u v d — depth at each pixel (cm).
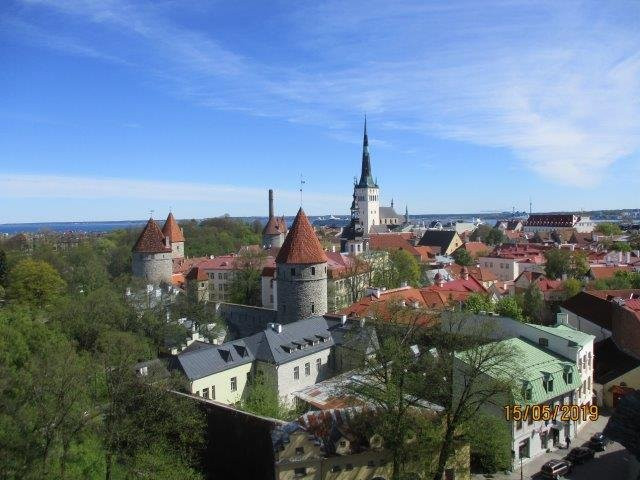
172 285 10031
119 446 3922
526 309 8381
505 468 4603
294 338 6384
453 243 19075
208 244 19338
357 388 4275
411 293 8862
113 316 6475
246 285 11281
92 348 5928
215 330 7862
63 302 6744
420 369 4500
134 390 4053
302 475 3950
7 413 3484
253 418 4262
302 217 7862
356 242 14012
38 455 3450
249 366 6053
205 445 4519
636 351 6419
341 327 6781
